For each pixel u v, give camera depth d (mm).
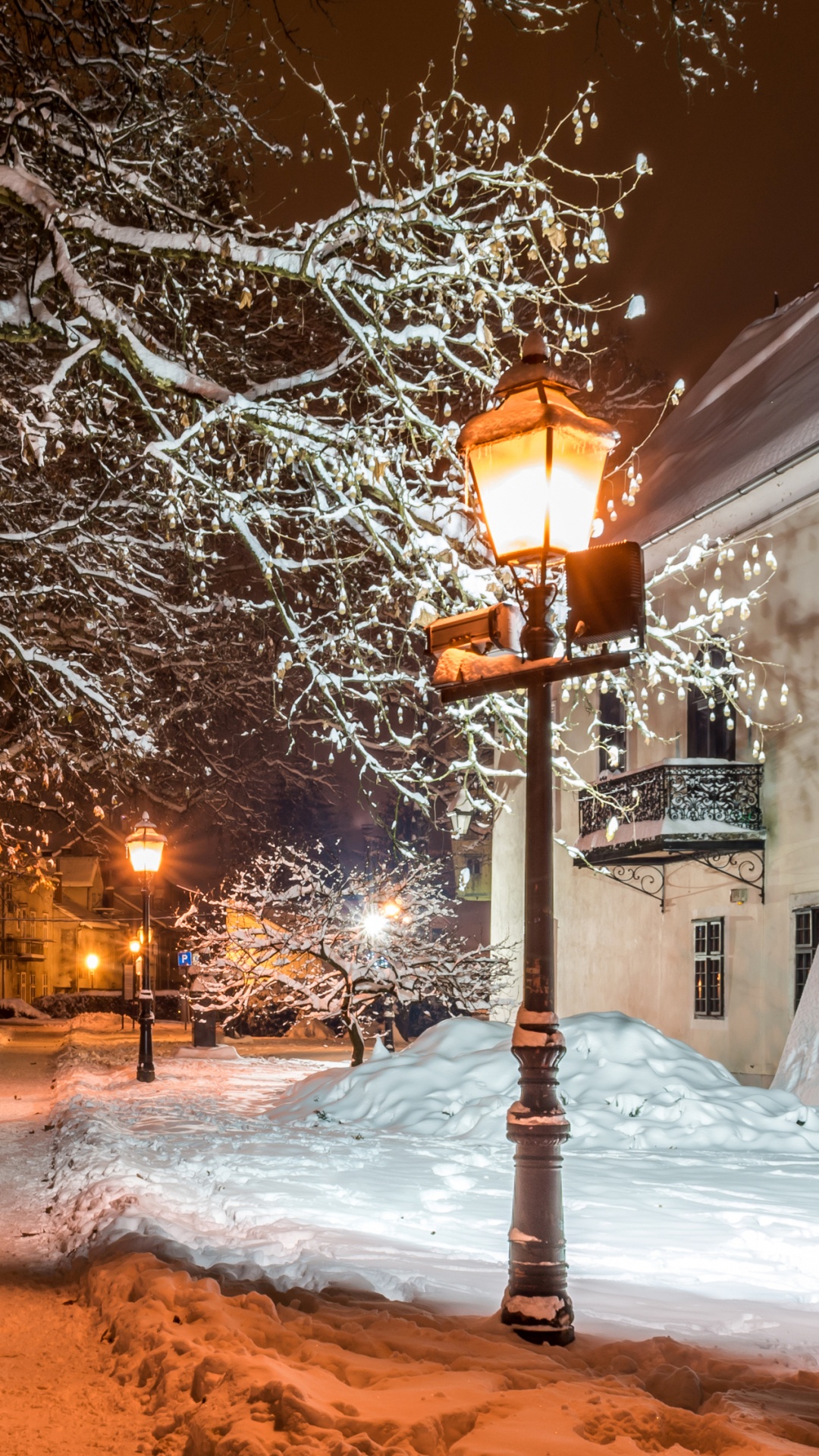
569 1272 7336
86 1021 56844
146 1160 11422
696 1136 14328
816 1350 5793
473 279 8875
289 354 16672
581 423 5988
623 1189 10562
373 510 9570
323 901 25250
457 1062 17172
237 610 18562
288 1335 5074
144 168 11789
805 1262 7980
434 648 6391
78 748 18984
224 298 11266
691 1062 16844
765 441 23016
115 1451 4117
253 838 35875
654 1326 6035
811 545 19922
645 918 24625
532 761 6051
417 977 24766
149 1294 5613
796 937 19766
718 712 22141
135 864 22688
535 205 8930
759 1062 20406
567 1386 4539
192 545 10734
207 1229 8188
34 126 9297
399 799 11203
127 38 11508
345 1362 4789
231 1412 4102
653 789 21656
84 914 88062
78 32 11328
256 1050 35531
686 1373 4695
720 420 28672
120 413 12391
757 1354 5551
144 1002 22469
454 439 8984
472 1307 6004
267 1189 9922
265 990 25891
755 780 20953
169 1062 28469
